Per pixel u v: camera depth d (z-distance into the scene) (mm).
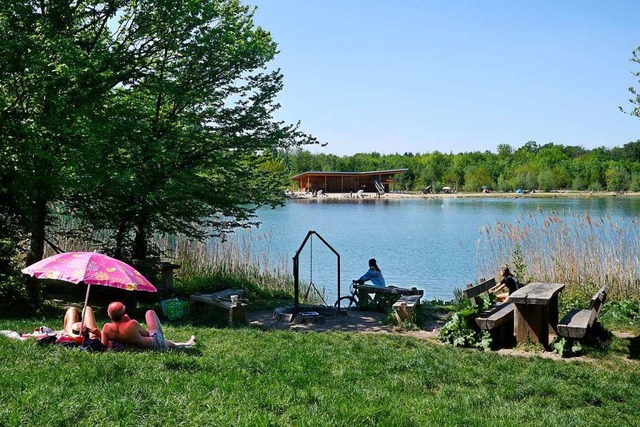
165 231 16422
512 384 7430
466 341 10172
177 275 19625
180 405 5383
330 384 6871
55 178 12562
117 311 7742
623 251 15812
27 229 14250
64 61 12367
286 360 8039
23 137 12453
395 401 6207
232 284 18141
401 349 9539
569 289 15664
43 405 5148
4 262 13523
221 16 16234
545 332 9992
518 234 18750
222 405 5445
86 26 13984
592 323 10062
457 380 7605
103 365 6395
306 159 133125
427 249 31703
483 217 54188
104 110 13477
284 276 19609
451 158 141250
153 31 14469
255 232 41312
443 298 18438
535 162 122812
